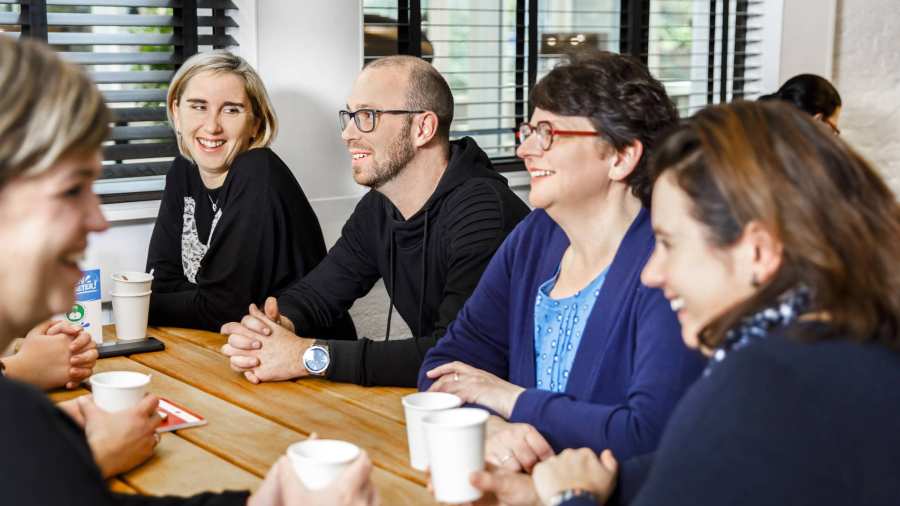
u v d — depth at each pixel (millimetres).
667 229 1120
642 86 1645
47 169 957
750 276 1076
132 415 1546
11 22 2789
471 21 3631
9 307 998
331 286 2559
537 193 1699
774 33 4133
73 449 962
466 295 2199
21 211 971
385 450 1620
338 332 2654
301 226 2680
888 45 4340
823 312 1031
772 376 992
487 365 1965
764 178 1048
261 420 1775
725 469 980
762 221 1048
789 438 970
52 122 951
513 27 3729
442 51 3596
